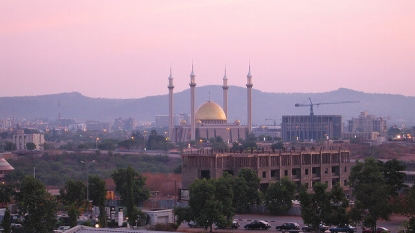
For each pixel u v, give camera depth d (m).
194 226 195.75
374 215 184.75
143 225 192.12
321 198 172.62
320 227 180.50
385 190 192.88
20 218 196.00
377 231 174.88
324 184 174.25
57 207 187.75
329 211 171.88
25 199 175.00
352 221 172.25
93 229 130.00
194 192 190.25
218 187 193.88
